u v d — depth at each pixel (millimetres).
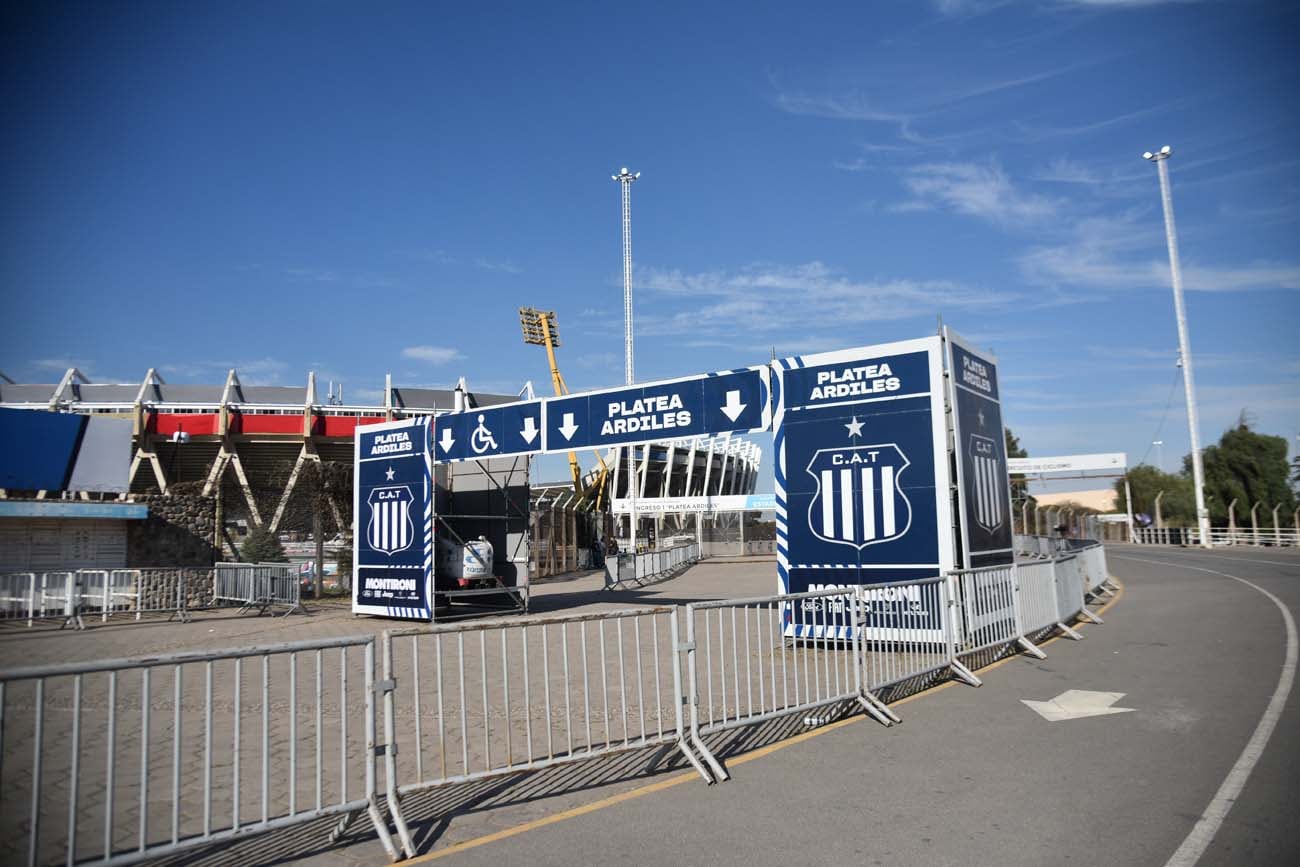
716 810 5719
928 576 12523
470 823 5578
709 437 15586
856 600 8578
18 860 4852
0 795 6238
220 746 7645
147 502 25234
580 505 52250
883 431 13102
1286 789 5805
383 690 5414
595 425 17328
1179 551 45000
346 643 5277
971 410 13633
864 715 8430
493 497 21828
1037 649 11742
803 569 13562
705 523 69188
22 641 16016
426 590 18859
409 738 7883
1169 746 6977
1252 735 7215
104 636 16781
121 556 24453
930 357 12828
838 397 13586
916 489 12734
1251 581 22859
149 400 50969
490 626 5957
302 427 49594
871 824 5387
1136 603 18312
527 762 6105
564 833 5340
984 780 6242
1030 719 8078
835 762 6809
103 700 9805
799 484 13773
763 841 5137
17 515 22125
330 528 29297
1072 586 15383
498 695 9898
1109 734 7434
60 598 20375
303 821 4992
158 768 6965
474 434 19438
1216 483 59312
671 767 6781
